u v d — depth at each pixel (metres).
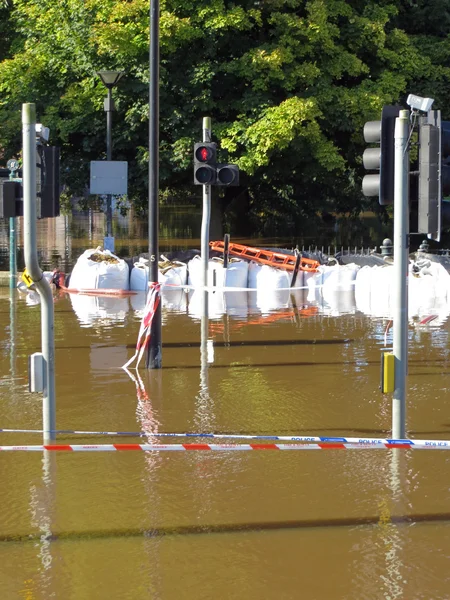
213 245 27.61
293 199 42.06
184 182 35.84
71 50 33.16
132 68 31.86
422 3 36.84
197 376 13.98
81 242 39.53
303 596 6.68
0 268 29.30
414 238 40.09
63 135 33.25
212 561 7.29
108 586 6.85
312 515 8.27
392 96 33.47
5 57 41.22
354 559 7.31
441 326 18.42
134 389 13.10
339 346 16.36
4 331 17.81
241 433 10.88
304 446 8.94
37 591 6.78
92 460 9.91
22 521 8.14
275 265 26.39
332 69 32.59
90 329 17.92
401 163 9.79
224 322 19.02
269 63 31.08
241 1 32.53
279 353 15.75
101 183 26.77
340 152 35.22
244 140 31.20
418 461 9.86
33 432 10.95
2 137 34.44
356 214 41.47
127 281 24.00
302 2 33.53
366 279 23.83
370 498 8.70
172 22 30.44
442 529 7.93
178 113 31.91
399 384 10.02
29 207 9.90
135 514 8.31
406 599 6.62
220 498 8.73
